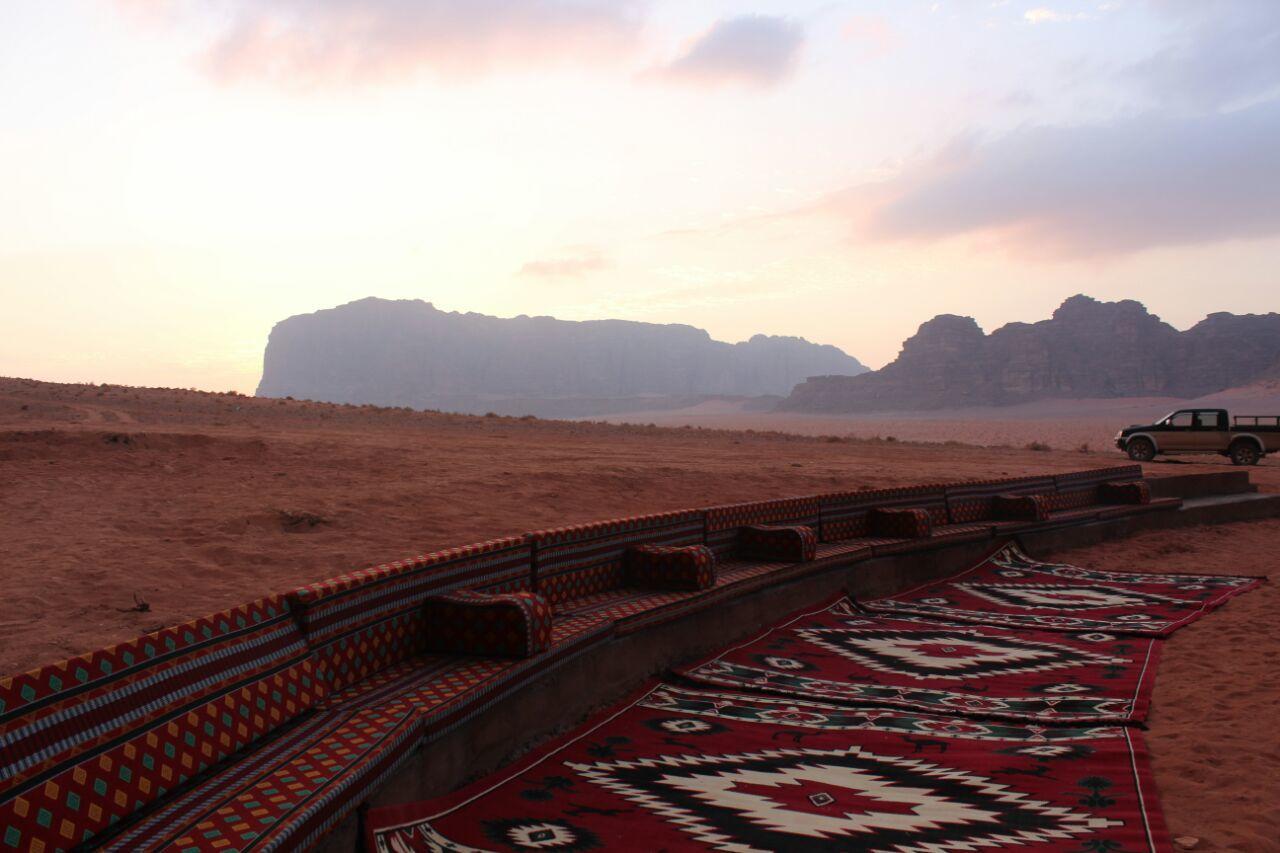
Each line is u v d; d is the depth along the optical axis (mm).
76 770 2895
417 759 4137
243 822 3053
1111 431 107375
